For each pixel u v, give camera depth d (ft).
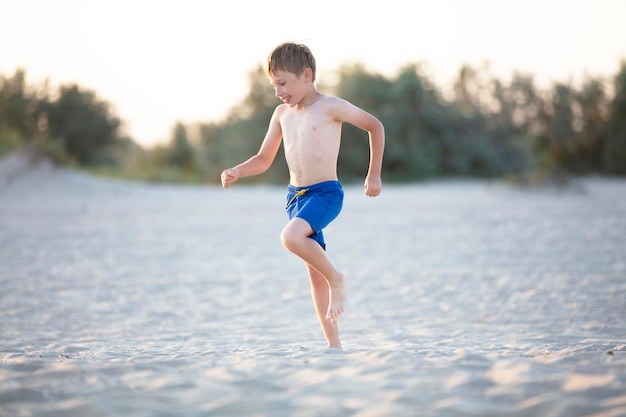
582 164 132.67
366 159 119.24
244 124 128.98
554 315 18.84
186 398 7.85
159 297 23.54
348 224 46.80
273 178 117.91
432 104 129.80
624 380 7.89
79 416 7.37
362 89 127.13
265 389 8.14
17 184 79.25
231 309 21.35
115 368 9.21
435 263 29.60
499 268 27.53
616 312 18.89
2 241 39.14
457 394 7.73
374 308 20.95
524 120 174.09
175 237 41.11
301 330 17.90
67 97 158.61
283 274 28.09
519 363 8.91
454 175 130.31
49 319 19.97
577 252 30.86
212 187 107.24
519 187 80.12
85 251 35.29
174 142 165.78
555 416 6.99
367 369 8.91
